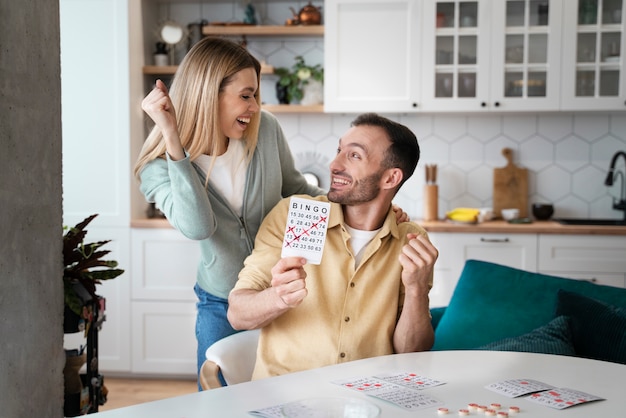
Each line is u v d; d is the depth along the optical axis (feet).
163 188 6.98
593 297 6.91
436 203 13.71
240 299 5.65
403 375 4.57
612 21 12.80
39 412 4.41
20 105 4.16
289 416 3.35
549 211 13.67
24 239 4.22
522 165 14.21
